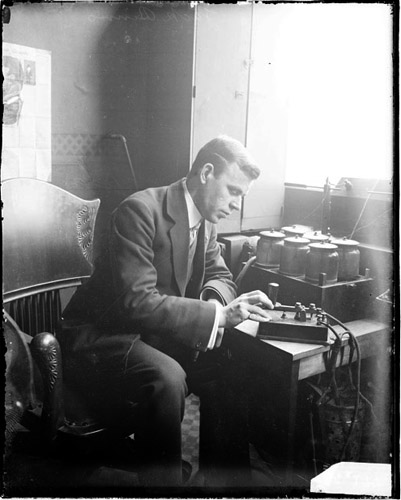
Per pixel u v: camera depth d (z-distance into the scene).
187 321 1.56
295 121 1.94
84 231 1.63
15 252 1.47
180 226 1.65
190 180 1.69
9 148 1.59
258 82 1.84
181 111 1.73
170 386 1.47
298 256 1.71
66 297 1.73
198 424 1.85
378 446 1.65
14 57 1.55
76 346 1.54
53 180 1.68
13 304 1.51
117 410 1.44
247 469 1.67
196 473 1.66
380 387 1.65
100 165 1.72
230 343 1.65
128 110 1.71
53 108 1.64
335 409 1.60
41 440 1.32
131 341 1.54
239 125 1.84
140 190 1.75
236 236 1.95
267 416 1.67
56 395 1.29
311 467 1.66
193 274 1.73
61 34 1.61
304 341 1.51
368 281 1.69
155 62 1.69
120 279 1.57
